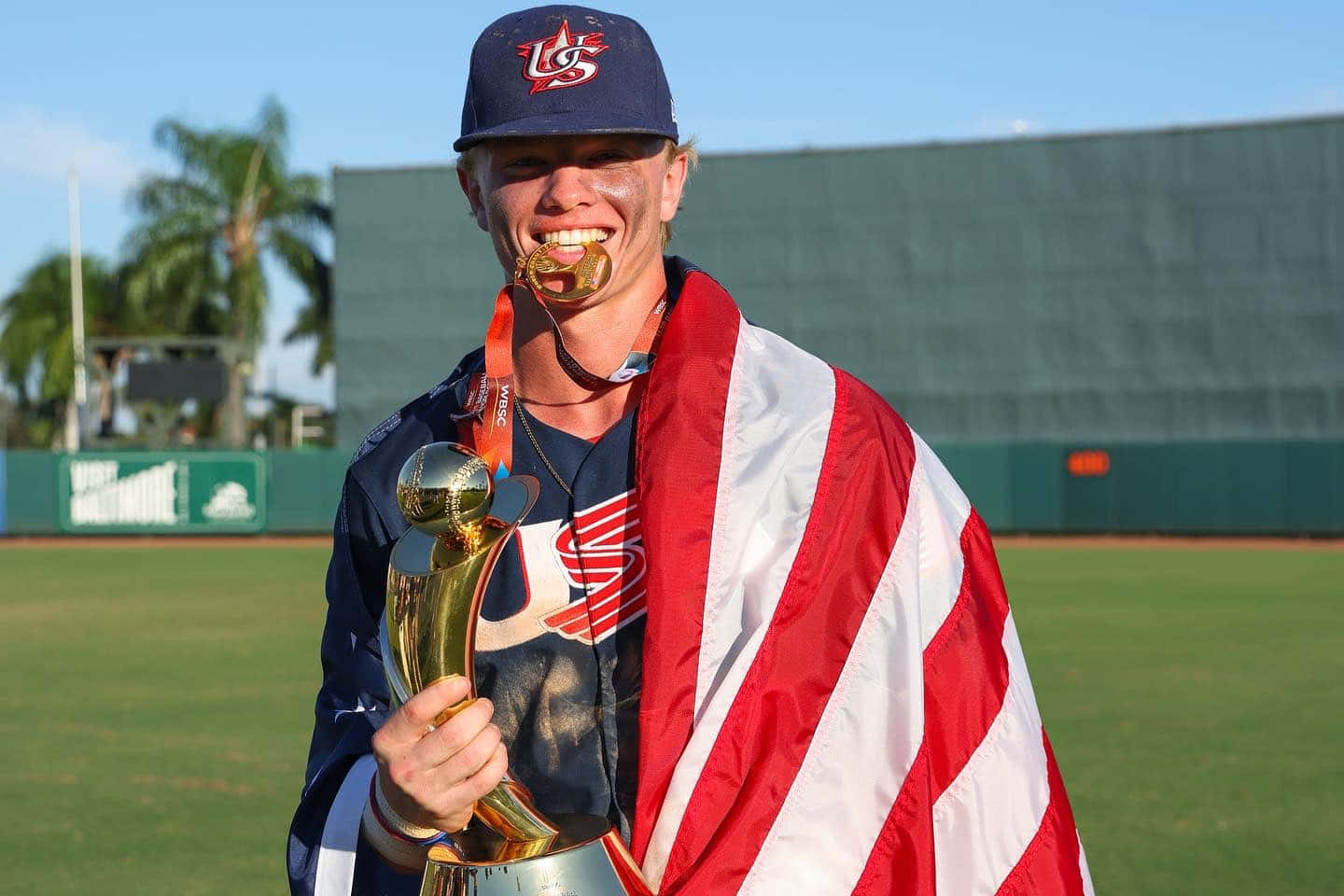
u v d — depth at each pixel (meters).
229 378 32.97
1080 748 6.82
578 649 1.58
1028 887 1.62
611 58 1.60
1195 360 26.05
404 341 28.84
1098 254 26.33
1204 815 5.54
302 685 9.16
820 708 1.52
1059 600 14.20
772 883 1.46
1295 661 9.81
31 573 19.25
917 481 1.66
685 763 1.46
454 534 1.37
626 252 1.64
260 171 34.94
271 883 4.82
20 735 7.47
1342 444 24.03
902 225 26.94
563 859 1.36
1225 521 24.56
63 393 36.75
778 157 27.25
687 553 1.52
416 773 1.32
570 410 1.66
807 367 1.67
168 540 27.16
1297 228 25.61
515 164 1.63
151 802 5.97
